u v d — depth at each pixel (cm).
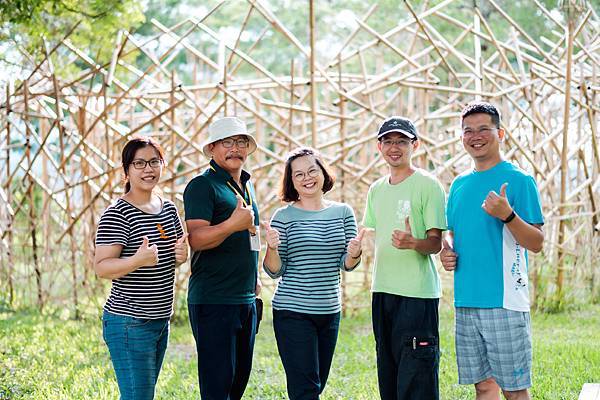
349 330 957
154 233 477
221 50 1023
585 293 1108
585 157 1095
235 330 516
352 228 550
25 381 688
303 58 2623
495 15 2164
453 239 509
